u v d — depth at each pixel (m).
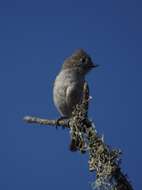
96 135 8.73
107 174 7.92
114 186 7.82
